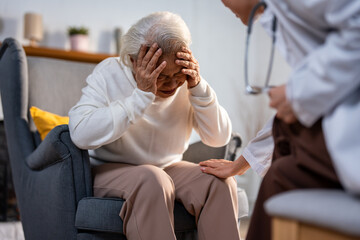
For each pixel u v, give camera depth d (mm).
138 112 1326
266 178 1043
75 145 1376
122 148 1481
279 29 964
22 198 1695
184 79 1379
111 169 1433
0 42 3311
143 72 1309
